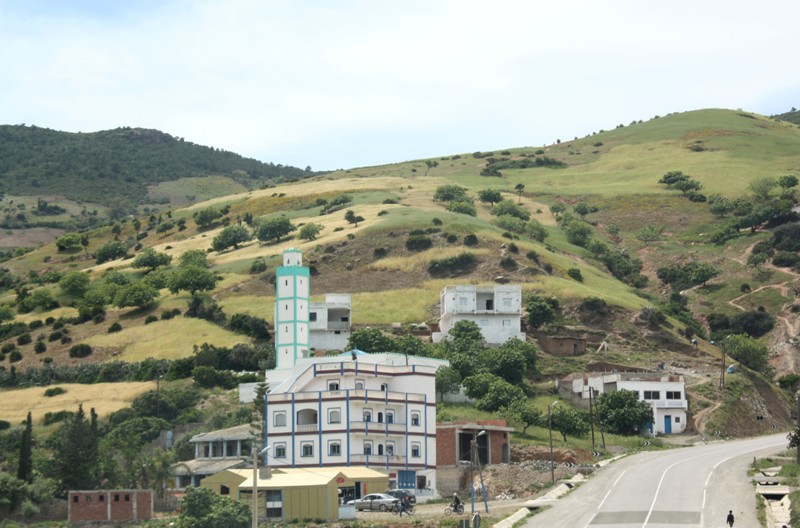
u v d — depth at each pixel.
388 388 152.62
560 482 132.50
